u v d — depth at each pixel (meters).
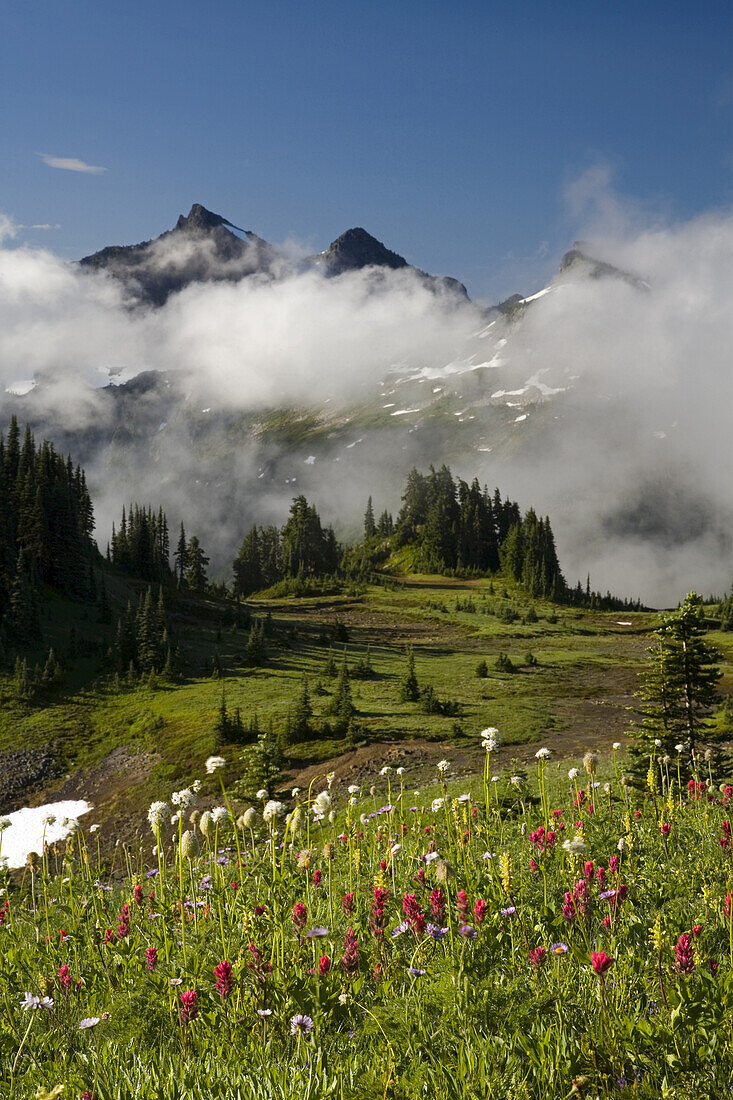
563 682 89.44
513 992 4.63
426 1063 3.92
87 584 125.38
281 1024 4.52
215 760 7.53
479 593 196.50
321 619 156.25
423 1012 4.53
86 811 56.16
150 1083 3.97
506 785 12.99
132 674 87.44
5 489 121.88
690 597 19.31
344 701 62.22
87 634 105.12
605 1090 3.64
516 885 6.90
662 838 8.53
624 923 5.65
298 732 57.59
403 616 162.62
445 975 4.88
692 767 16.61
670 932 5.26
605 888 6.21
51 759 67.75
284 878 7.46
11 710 77.94
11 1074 4.41
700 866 7.23
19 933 8.23
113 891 9.63
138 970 6.04
